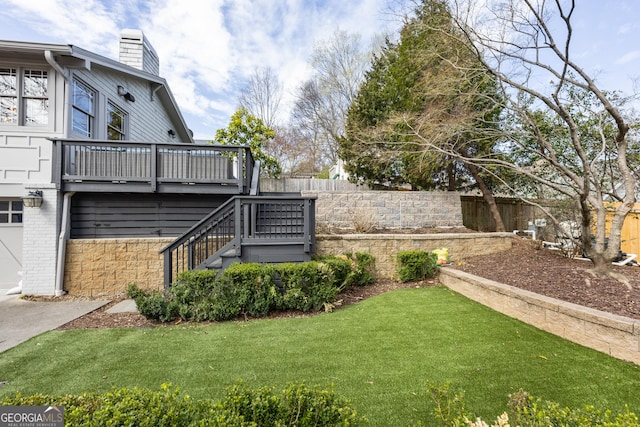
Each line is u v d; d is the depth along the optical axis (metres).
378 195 7.74
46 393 2.21
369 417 1.85
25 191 5.36
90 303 4.91
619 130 3.88
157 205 6.35
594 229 5.64
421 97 7.10
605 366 2.39
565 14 4.08
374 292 5.05
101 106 7.00
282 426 1.27
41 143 5.85
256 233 5.17
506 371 2.36
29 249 5.36
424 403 1.98
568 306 2.96
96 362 2.68
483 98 5.72
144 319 3.98
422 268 5.59
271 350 2.88
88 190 5.71
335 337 3.16
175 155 6.18
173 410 1.31
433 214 7.94
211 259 4.67
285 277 4.19
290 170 19.53
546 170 6.50
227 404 1.35
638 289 3.35
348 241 5.85
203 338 3.24
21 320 4.01
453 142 6.56
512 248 6.45
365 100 9.72
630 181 3.90
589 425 1.16
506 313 3.74
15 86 5.86
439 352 2.73
